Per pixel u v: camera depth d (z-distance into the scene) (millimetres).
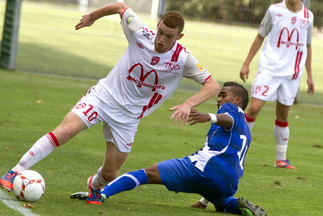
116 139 17359
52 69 58312
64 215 15781
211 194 17953
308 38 29250
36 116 35094
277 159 28062
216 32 66875
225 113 17375
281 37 28234
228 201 18219
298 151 32938
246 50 67375
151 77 17094
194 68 17250
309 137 38250
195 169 17531
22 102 39969
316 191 22875
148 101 17500
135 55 17047
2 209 15766
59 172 22188
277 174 25781
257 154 30672
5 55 58000
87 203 17672
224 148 17531
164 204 19000
